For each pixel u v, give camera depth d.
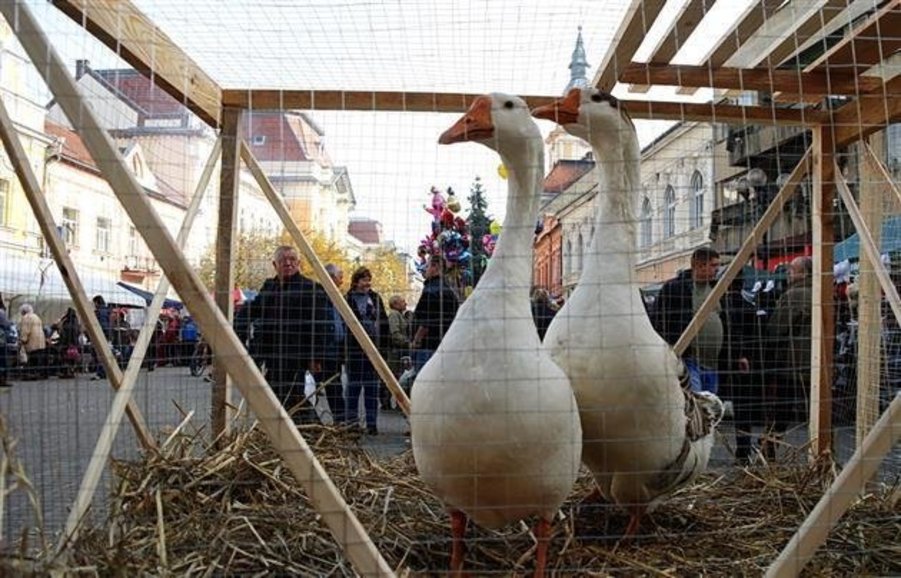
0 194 11.18
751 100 5.17
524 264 2.91
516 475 2.67
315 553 3.04
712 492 4.15
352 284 6.73
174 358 4.98
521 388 2.65
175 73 3.60
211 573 2.82
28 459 3.95
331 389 6.27
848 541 3.37
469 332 2.73
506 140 3.02
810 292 5.63
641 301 3.44
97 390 5.07
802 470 4.33
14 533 3.01
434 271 6.46
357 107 4.19
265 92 4.24
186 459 3.65
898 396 2.32
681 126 8.80
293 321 5.71
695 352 5.80
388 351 6.87
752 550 3.28
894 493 3.82
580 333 3.32
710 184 8.80
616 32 3.76
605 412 3.24
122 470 3.47
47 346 5.83
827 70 4.21
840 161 5.01
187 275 2.16
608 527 3.66
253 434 4.00
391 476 4.16
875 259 4.18
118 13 3.01
